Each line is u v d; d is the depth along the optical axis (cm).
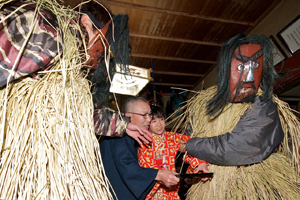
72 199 92
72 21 115
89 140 106
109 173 160
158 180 153
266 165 161
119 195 154
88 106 112
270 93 160
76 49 110
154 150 193
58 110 100
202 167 170
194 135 186
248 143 152
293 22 354
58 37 100
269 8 402
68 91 106
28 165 89
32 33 93
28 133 92
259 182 153
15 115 92
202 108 187
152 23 427
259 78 154
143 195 152
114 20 128
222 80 158
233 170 159
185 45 486
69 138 100
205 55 516
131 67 371
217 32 454
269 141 156
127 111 188
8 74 87
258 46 156
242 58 152
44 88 99
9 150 88
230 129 163
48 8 106
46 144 94
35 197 87
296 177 160
